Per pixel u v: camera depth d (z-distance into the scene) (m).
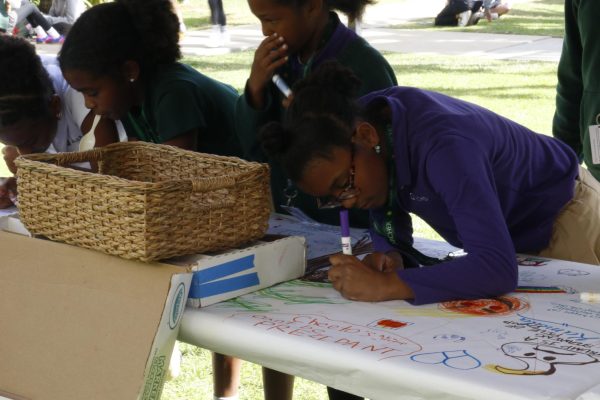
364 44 2.04
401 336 1.28
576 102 2.39
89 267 1.48
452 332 1.29
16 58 2.29
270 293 1.52
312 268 1.69
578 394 1.07
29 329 1.48
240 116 2.08
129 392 1.32
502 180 1.61
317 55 2.02
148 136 2.33
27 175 1.57
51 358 1.43
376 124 1.56
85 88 2.15
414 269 1.46
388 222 1.66
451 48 9.82
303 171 1.47
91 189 1.44
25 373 1.44
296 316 1.38
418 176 1.53
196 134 2.16
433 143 1.48
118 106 2.19
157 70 2.21
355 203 1.55
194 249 1.46
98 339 1.40
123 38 2.14
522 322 1.34
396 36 10.73
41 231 1.58
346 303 1.45
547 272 1.63
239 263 1.49
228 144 2.31
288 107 1.57
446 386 1.12
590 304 1.43
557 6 14.02
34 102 2.31
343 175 1.49
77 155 1.77
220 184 1.46
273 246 1.55
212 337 1.38
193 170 1.74
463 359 1.18
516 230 1.76
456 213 1.44
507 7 12.36
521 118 6.41
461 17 11.48
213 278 1.44
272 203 2.18
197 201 1.58
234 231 1.52
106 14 2.15
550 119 6.36
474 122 1.55
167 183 1.39
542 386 1.09
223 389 2.43
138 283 1.41
